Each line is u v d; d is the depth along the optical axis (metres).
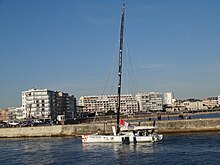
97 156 80.19
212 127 125.75
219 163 65.56
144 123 128.25
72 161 75.12
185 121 127.44
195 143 94.38
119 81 112.69
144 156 76.88
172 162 68.44
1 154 91.12
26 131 139.88
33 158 81.88
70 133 135.50
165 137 114.56
